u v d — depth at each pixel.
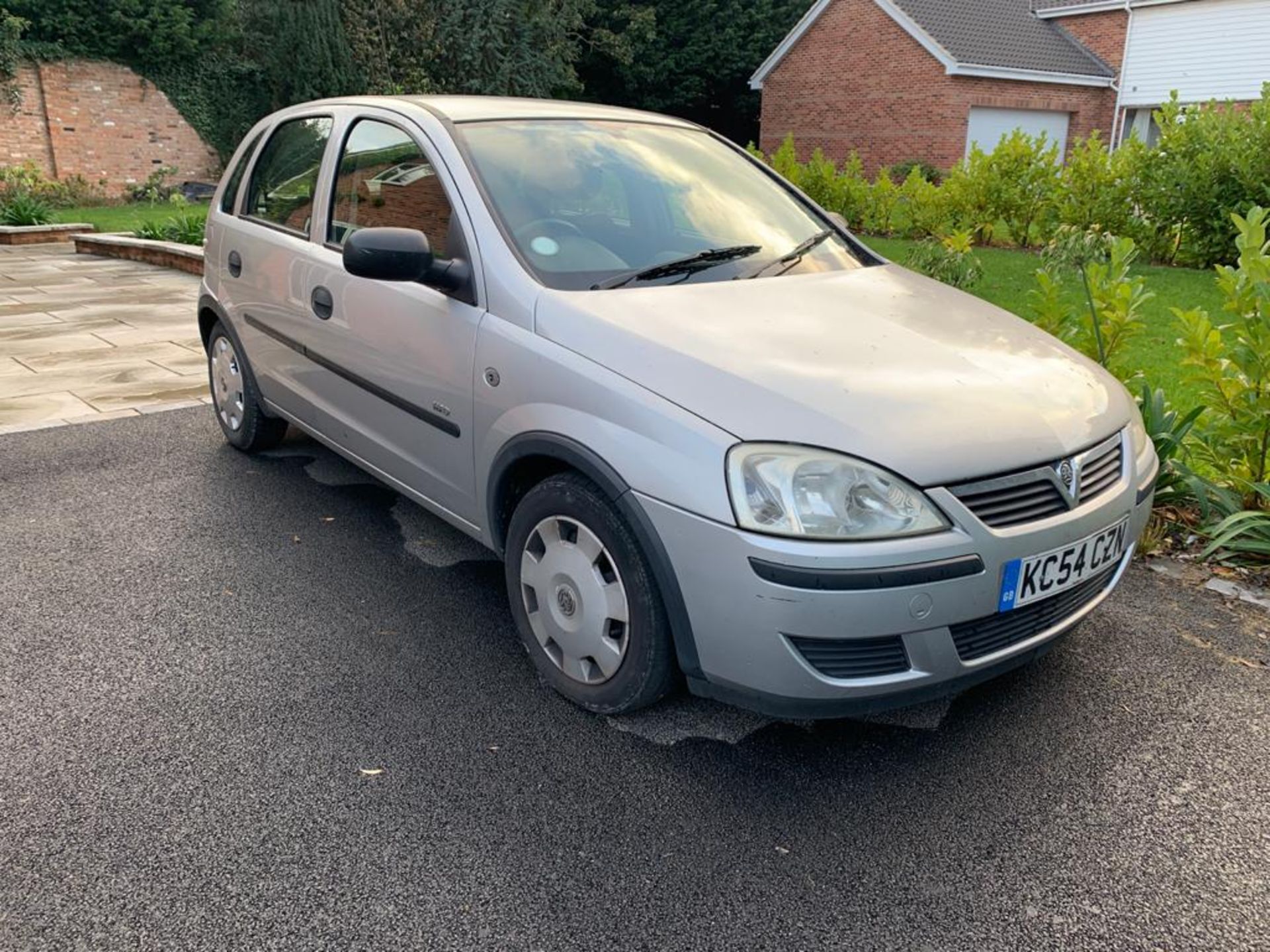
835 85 25.47
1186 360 4.43
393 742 2.76
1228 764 2.75
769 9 32.47
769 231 3.68
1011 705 3.02
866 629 2.33
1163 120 12.91
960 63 22.27
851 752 2.77
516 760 2.69
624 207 3.45
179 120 23.42
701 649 2.50
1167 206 12.32
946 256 8.09
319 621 3.43
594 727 2.85
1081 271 5.27
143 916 2.11
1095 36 24.22
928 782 2.65
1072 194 13.66
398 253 2.98
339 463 5.01
